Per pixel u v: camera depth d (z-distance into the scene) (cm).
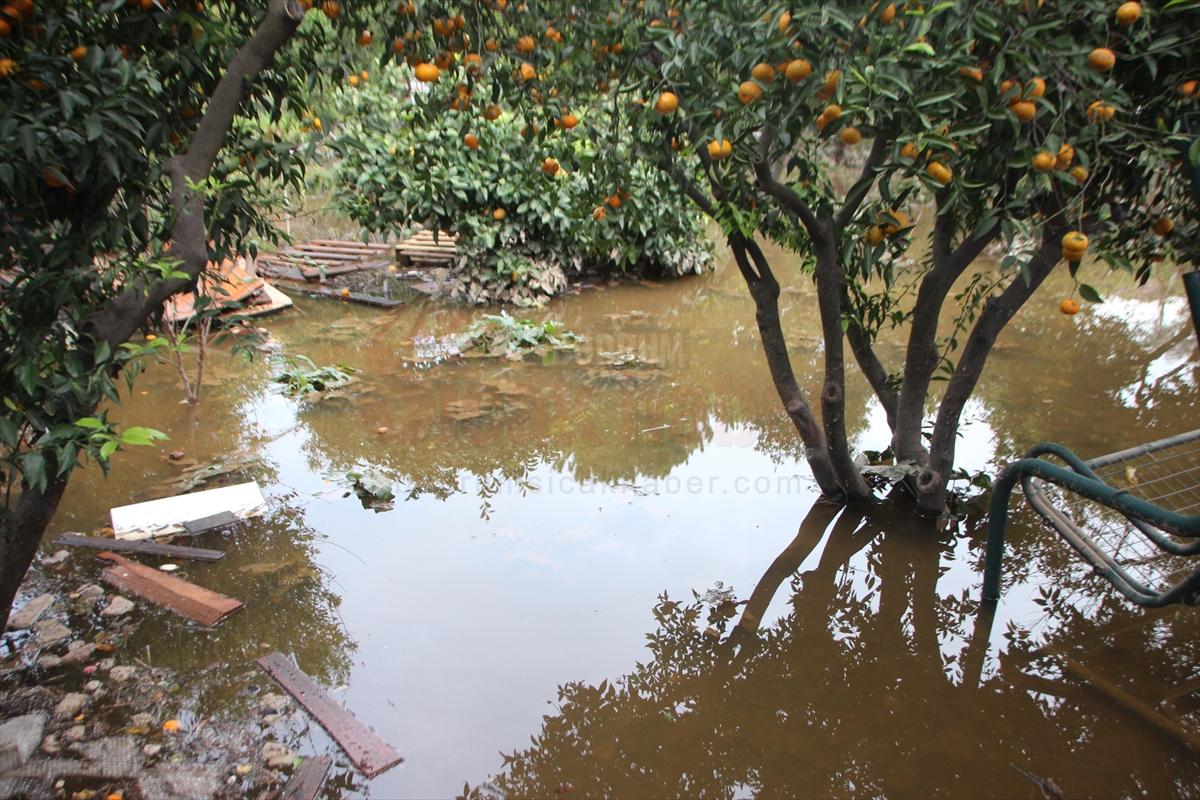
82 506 423
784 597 367
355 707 292
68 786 249
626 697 305
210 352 638
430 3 292
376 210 706
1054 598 360
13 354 212
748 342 699
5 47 202
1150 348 658
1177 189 305
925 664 325
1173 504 405
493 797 258
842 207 342
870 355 440
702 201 350
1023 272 252
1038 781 265
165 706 286
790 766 274
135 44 247
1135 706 297
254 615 339
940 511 412
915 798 260
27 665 304
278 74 300
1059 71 229
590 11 293
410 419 541
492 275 790
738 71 248
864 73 219
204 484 449
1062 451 309
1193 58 246
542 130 345
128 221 237
